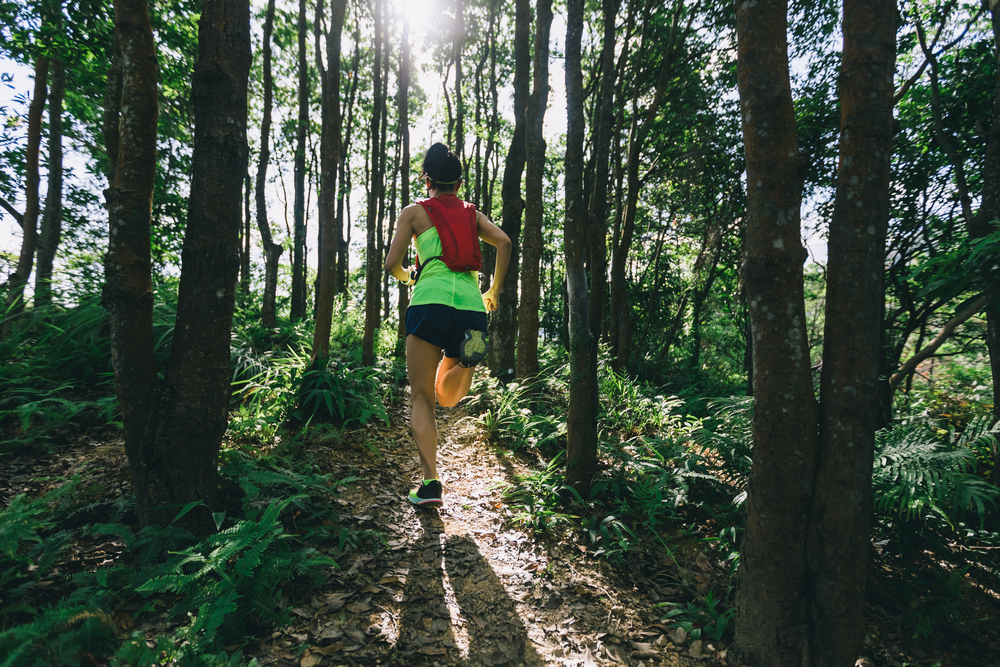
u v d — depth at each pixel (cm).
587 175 507
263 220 718
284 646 177
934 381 653
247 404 409
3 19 522
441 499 249
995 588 252
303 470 298
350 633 186
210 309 222
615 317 803
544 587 229
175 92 668
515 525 278
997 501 282
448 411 488
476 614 208
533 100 514
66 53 540
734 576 244
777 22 179
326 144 520
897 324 497
